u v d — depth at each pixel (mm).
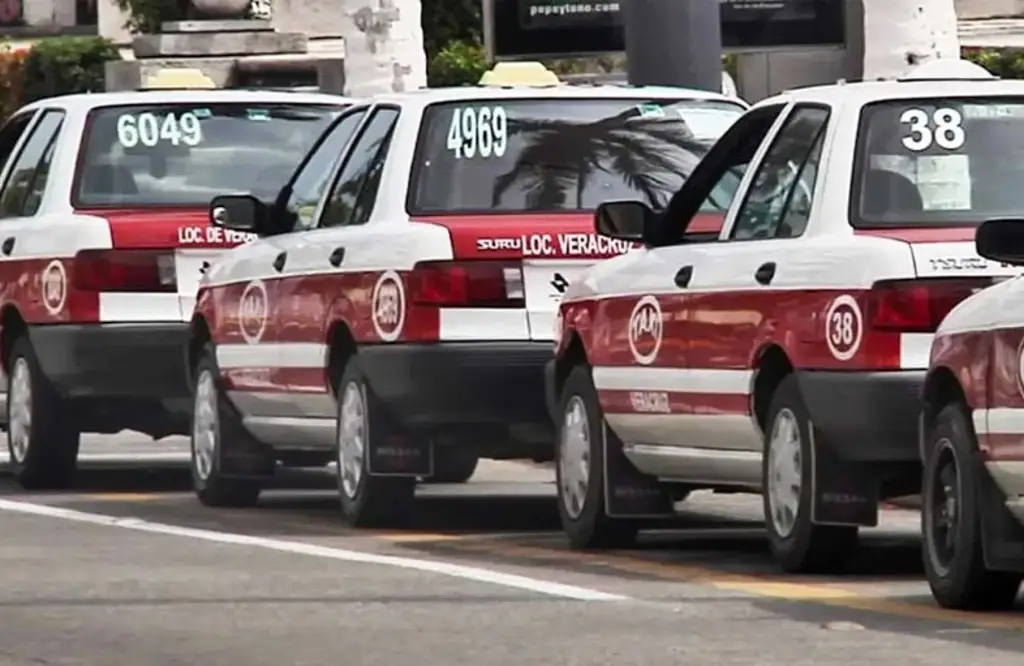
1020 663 23797
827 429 29234
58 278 43219
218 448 41031
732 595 29000
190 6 88688
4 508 40781
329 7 96562
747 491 33594
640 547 34469
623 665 24062
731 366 30844
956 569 26984
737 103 37500
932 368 27359
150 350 42562
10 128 46875
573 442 34250
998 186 29672
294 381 38562
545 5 63906
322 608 28312
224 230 43000
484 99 36562
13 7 115125
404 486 36688
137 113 44219
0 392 45781
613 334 33156
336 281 36969
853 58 63062
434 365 34625
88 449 53469
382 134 37188
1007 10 81375
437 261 34719
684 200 33219
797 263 29797
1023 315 25516
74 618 27828
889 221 29422
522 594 29266
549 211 35750
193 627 27062
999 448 25938
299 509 40875
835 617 27062
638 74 48562
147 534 36500
